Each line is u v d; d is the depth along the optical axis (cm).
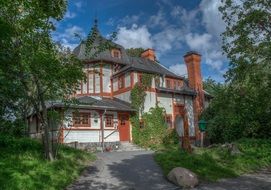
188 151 1800
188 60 3859
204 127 2591
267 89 1722
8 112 1856
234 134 2405
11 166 1120
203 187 1195
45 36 1277
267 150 1839
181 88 3659
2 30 1125
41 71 1281
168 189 1164
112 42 1400
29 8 1172
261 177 1386
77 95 3484
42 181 1062
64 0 1299
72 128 2681
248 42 1692
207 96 3869
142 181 1275
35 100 1408
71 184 1182
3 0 1091
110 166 1587
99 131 2853
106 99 3350
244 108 1972
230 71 1791
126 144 2973
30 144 1614
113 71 3578
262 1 1641
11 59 1252
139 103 3136
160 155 1772
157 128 3159
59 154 1530
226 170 1470
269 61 1664
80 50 3409
